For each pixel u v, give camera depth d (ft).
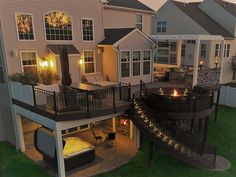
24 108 37.68
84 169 34.94
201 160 34.78
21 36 40.86
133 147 41.83
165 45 82.43
